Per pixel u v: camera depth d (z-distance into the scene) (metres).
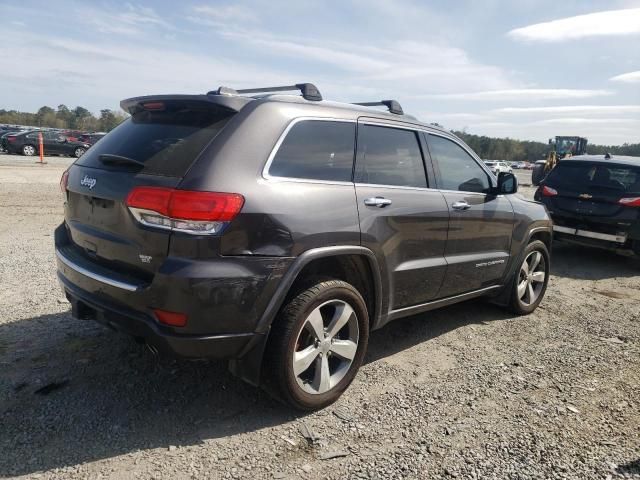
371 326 3.58
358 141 3.43
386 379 3.63
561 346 4.40
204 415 3.03
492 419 3.14
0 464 2.48
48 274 5.52
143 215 2.66
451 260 4.09
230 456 2.66
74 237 3.31
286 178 2.91
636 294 6.34
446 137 4.28
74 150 26.86
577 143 32.50
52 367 3.47
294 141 3.03
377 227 3.34
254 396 3.28
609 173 7.95
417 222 3.68
